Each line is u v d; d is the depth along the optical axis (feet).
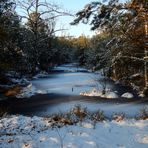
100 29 31.45
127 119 43.98
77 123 40.40
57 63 315.58
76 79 159.94
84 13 29.55
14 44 122.83
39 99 89.71
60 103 81.10
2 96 94.94
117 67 34.94
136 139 32.94
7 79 123.54
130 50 31.17
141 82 57.67
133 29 29.55
